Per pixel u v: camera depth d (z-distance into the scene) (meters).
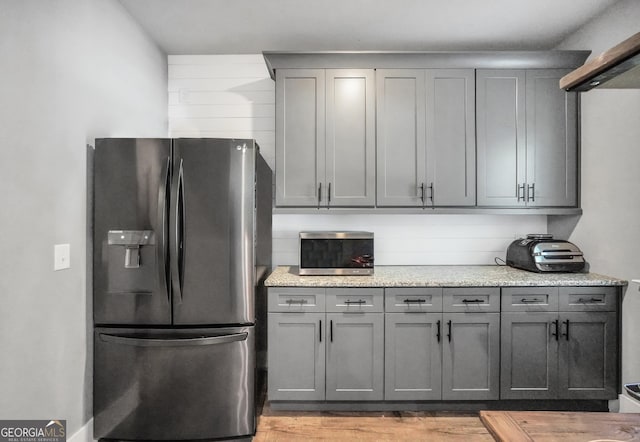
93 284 2.10
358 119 2.78
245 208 2.13
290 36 2.89
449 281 2.46
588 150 2.73
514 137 2.79
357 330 2.48
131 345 2.07
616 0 2.41
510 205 2.80
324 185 2.78
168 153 2.09
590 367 2.47
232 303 2.13
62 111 1.86
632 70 0.93
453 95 2.78
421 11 2.53
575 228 2.88
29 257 1.64
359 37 2.90
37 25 1.69
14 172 1.57
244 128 3.25
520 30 2.79
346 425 2.37
